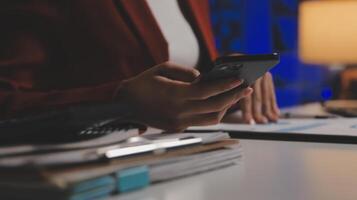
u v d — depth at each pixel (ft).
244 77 1.83
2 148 1.17
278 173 1.50
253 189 1.28
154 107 2.05
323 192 1.25
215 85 1.85
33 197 1.02
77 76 3.02
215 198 1.19
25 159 1.04
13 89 2.30
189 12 4.03
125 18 3.41
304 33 7.61
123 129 1.49
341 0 7.34
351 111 3.59
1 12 2.78
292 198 1.19
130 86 2.09
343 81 7.80
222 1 6.19
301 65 7.98
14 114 2.08
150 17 3.51
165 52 3.50
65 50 3.03
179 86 1.96
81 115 1.25
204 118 2.08
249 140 2.31
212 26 5.82
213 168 1.54
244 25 6.61
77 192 1.01
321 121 2.95
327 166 1.62
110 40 3.26
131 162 1.23
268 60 1.62
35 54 2.72
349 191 1.26
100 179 1.10
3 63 2.51
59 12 3.04
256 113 2.94
